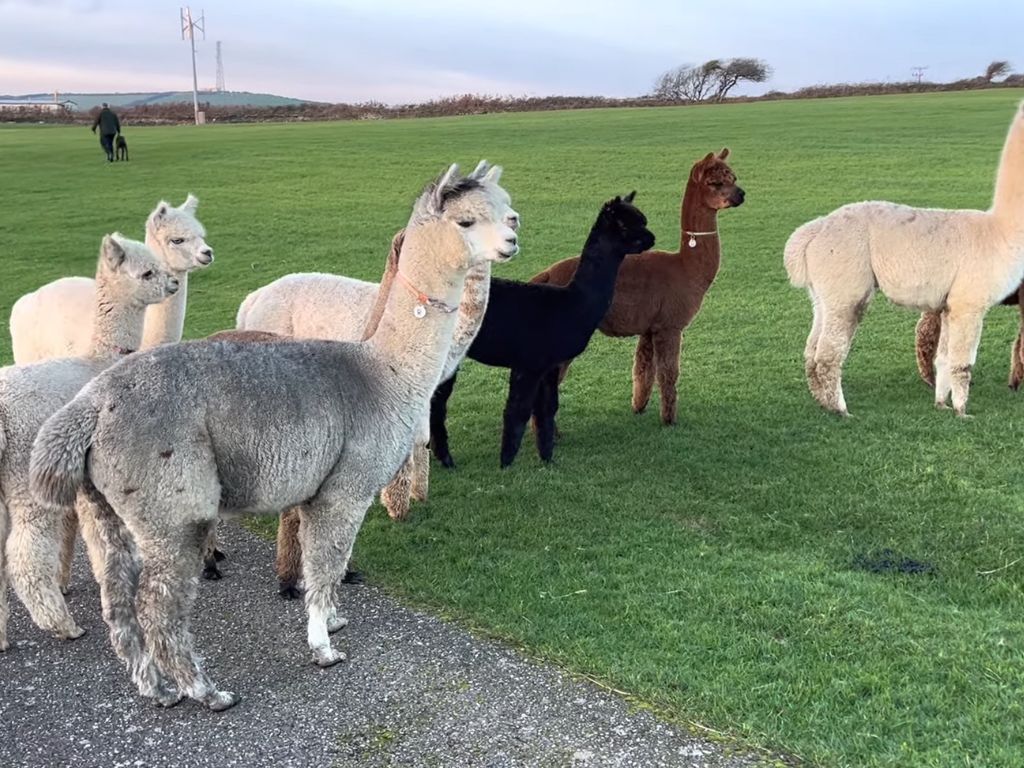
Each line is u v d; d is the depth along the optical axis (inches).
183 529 129.9
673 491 225.6
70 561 177.3
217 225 698.8
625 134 1257.4
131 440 125.3
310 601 148.2
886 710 131.4
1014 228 262.5
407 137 1349.7
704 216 273.7
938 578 175.5
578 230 639.1
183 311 237.6
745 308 437.4
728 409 295.3
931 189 716.0
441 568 185.6
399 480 207.6
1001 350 353.4
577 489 229.6
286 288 236.1
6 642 156.6
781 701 134.1
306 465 136.8
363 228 678.5
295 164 1051.3
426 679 143.7
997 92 2020.2
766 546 192.4
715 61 3127.5
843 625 156.3
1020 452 241.1
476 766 122.3
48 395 152.9
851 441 255.6
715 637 153.0
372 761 124.3
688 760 121.6
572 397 319.6
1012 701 132.9
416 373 148.3
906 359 348.8
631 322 273.7
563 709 134.0
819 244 281.3
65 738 131.4
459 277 148.6
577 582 176.4
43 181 955.3
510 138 1264.8
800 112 1556.3
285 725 133.3
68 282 243.1
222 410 130.0
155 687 138.0
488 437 278.2
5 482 150.0
